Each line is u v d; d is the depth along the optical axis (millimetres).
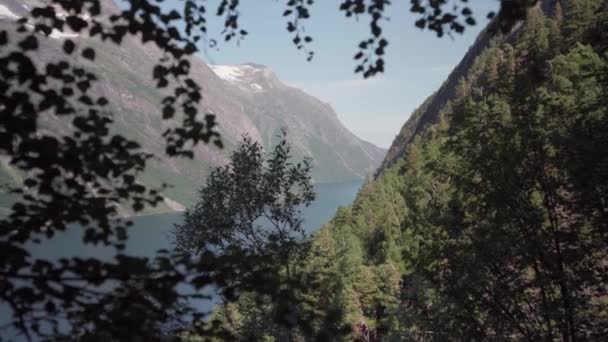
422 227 14320
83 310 3715
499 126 12234
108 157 3953
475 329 12188
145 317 3828
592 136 10836
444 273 12938
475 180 13117
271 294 4316
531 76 8594
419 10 4391
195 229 13789
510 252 11703
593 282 10742
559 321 10977
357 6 4445
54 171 3775
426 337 14312
